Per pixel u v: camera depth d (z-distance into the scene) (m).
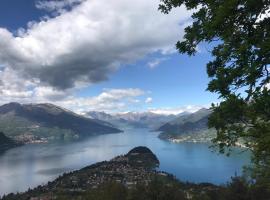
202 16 16.66
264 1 13.87
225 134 16.22
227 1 13.94
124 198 69.88
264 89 14.24
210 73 16.84
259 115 14.91
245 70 14.30
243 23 14.65
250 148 16.33
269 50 13.61
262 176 18.52
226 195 63.81
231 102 15.05
